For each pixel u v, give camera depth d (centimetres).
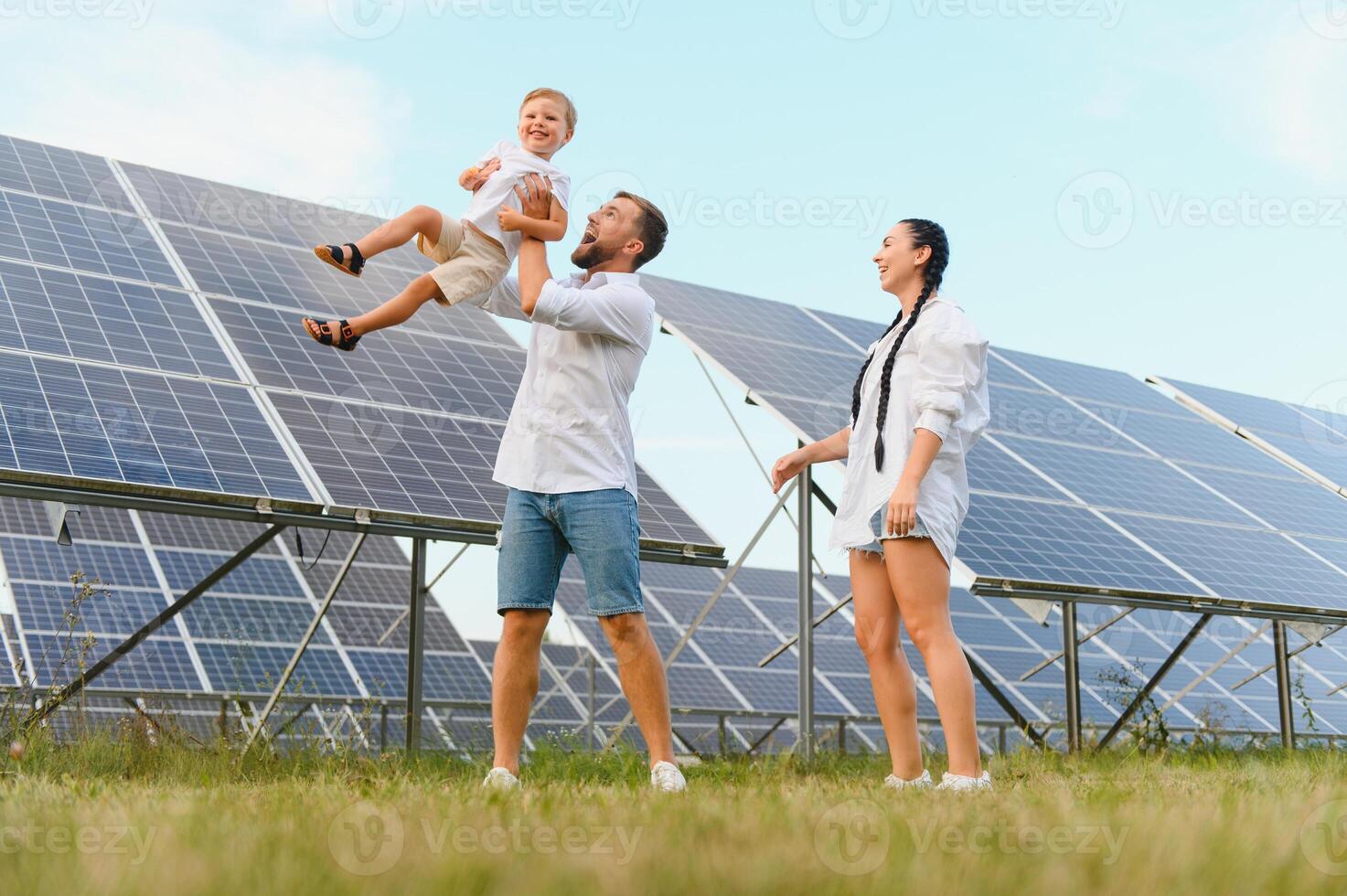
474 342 1121
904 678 489
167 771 612
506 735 440
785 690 1666
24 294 864
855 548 496
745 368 1064
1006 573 952
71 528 1395
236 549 1486
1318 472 1522
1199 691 1808
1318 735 1290
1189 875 186
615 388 450
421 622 851
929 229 498
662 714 438
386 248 439
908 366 483
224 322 950
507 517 453
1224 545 1210
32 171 1075
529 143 472
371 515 773
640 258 468
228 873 177
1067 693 1039
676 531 909
